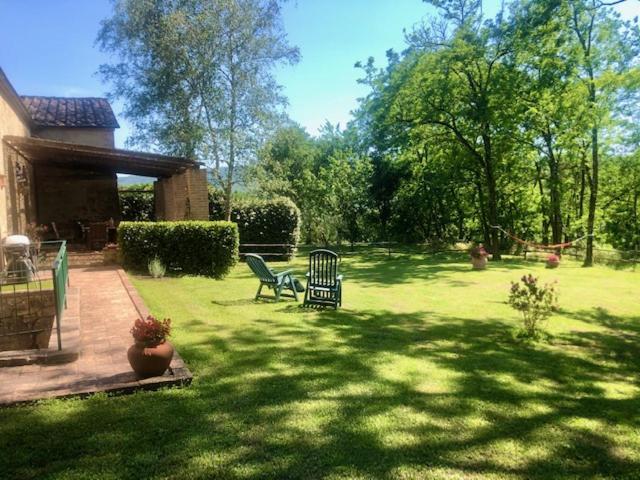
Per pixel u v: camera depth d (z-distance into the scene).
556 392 4.51
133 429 3.40
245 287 10.29
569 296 10.81
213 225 12.24
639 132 18.84
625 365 5.55
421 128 22.45
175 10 19.66
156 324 4.39
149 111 20.92
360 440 3.32
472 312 8.56
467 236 31.66
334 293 8.38
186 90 20.61
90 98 20.25
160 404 3.87
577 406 4.15
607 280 13.67
